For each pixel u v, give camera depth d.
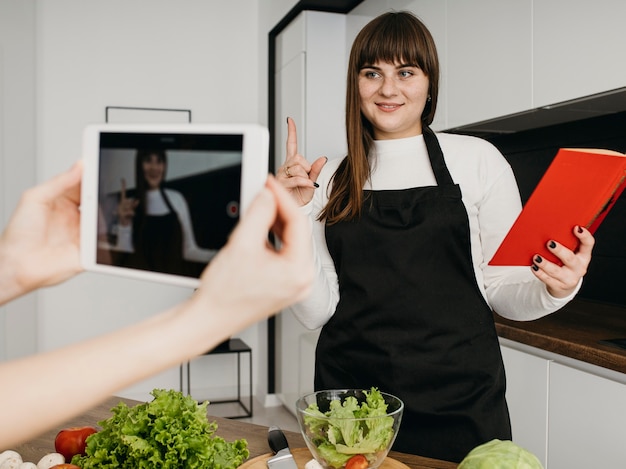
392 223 1.62
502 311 1.63
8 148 4.01
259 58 4.57
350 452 0.97
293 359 3.95
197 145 0.57
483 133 3.15
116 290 4.37
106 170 0.63
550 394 2.17
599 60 2.02
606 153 1.13
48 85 4.22
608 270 2.75
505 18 2.45
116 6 4.33
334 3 3.70
